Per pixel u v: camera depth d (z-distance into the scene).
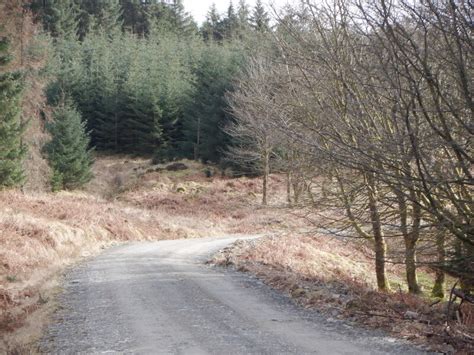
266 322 9.75
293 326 9.40
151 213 34.81
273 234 27.41
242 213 39.19
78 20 87.81
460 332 8.45
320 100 13.70
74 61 69.31
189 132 57.31
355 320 9.74
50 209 26.16
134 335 8.94
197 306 11.30
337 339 8.40
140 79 64.56
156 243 26.09
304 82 14.03
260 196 43.25
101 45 78.00
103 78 65.75
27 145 30.98
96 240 24.72
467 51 7.56
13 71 28.14
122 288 13.62
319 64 12.40
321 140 12.11
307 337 8.56
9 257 16.56
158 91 61.31
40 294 12.69
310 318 10.09
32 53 31.69
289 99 14.21
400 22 8.20
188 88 62.12
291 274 15.87
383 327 9.11
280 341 8.34
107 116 62.72
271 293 12.98
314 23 13.28
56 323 10.03
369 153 9.21
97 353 7.94
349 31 12.29
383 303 11.03
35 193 31.41
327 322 9.72
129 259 19.56
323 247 24.84
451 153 9.41
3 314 10.88
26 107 32.19
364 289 14.08
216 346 8.12
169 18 102.62
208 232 32.97
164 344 8.32
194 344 8.27
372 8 8.54
